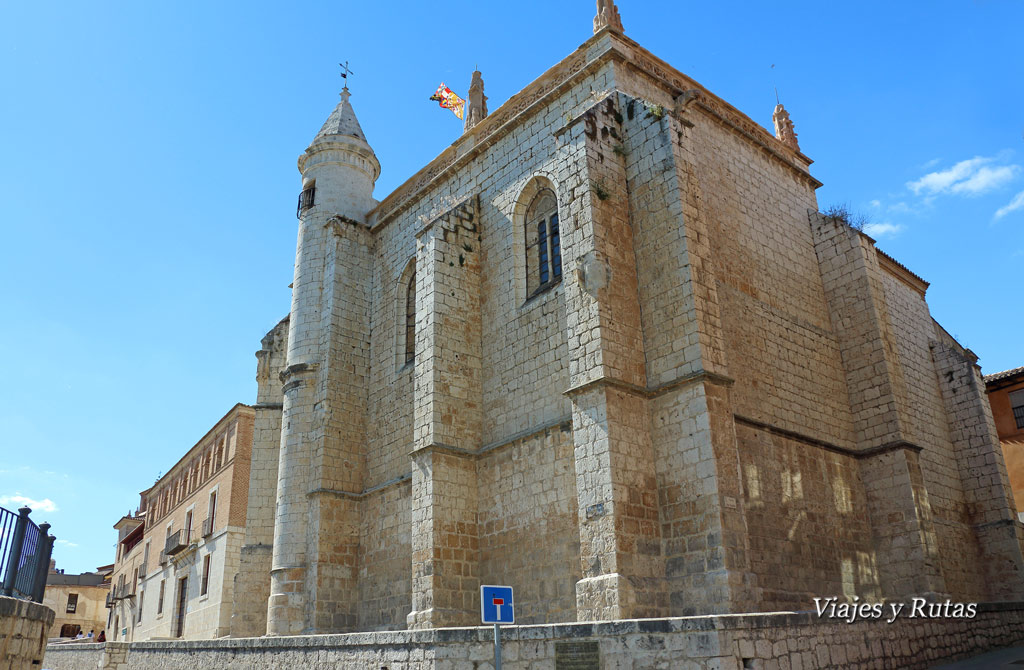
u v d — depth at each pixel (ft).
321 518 90.12
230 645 72.64
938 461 96.53
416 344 81.10
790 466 70.69
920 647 53.01
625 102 74.28
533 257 81.15
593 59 79.36
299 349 101.81
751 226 82.64
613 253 67.26
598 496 59.26
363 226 106.73
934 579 72.54
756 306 77.71
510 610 38.68
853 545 73.82
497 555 72.79
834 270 88.33
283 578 90.63
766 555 64.18
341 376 97.66
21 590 55.88
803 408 76.95
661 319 65.36
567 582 65.67
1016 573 91.76
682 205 66.69
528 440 72.90
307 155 113.91
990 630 61.72
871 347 83.10
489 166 88.53
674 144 69.05
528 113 84.53
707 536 57.11
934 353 106.01
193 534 151.94
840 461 77.46
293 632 87.92
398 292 98.37
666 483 60.90
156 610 165.58
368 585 88.43
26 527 54.70
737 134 87.04
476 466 77.61
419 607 71.51
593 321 63.98
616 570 56.18
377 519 90.12
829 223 89.97
